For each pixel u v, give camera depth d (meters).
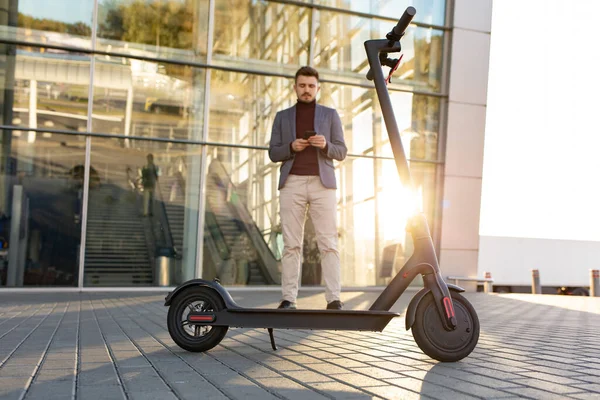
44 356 3.37
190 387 2.54
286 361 3.30
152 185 11.06
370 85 12.48
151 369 2.98
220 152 11.50
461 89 12.96
